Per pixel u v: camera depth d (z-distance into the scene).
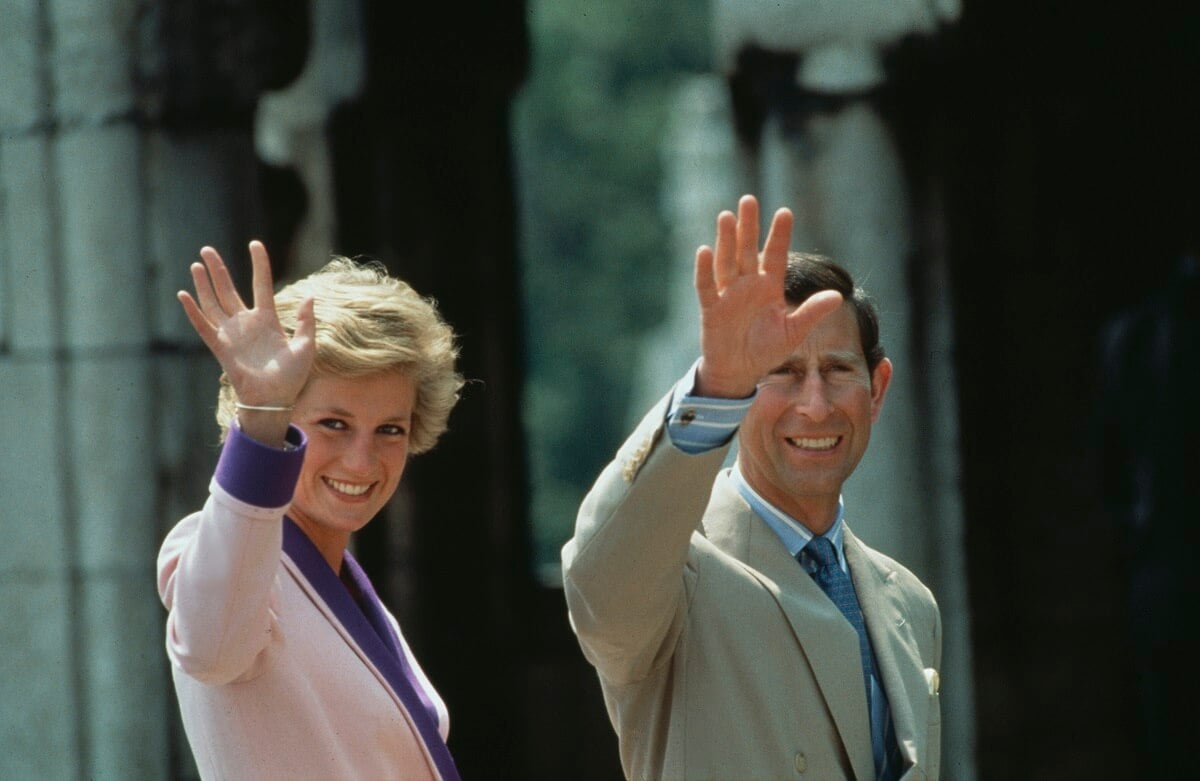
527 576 37.72
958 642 30.41
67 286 25.80
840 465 14.24
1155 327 29.41
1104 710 33.53
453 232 36.12
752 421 14.19
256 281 12.81
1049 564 33.28
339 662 13.52
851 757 13.81
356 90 34.50
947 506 30.16
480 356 36.72
